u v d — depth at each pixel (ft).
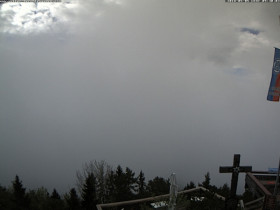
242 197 81.25
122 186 101.04
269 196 60.49
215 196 71.00
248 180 85.25
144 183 122.01
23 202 92.17
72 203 80.74
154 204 65.00
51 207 94.79
